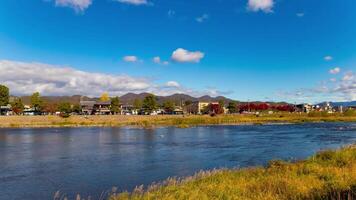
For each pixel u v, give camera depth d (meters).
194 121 129.50
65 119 143.62
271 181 19.22
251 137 69.00
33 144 57.94
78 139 67.38
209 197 16.47
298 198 15.57
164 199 16.25
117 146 54.91
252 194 16.88
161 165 36.38
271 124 120.50
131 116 176.38
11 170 34.00
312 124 118.31
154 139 66.94
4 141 63.00
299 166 24.67
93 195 24.23
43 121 129.75
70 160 40.28
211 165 35.94
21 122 123.62
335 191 15.55
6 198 23.91
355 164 24.38
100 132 86.62
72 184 27.80
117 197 20.14
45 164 37.41
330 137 66.81
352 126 104.44
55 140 65.00
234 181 20.52
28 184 27.94
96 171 33.25
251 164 35.78
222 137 69.94
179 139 66.44
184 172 32.22
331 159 27.16
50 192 25.34
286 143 56.75
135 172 32.59
